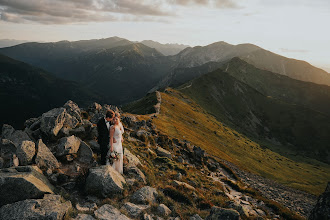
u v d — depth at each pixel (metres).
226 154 86.44
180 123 100.69
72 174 9.89
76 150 11.28
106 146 10.45
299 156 187.38
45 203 6.92
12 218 6.04
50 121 11.77
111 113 10.16
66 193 8.45
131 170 12.36
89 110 26.61
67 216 6.88
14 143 10.62
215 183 27.41
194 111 145.00
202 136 96.62
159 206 9.57
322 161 191.38
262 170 90.00
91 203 8.42
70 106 16.36
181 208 11.08
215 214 8.70
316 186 94.19
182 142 45.94
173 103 134.50
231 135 134.88
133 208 8.59
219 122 167.88
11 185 7.06
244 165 83.06
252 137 197.38
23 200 6.84
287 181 84.94
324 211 15.31
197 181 23.17
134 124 41.72
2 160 9.04
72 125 13.47
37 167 8.86
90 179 9.05
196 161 40.09
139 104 134.00
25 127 13.98
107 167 9.85
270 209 23.70
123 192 9.55
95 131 14.19
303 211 37.78
